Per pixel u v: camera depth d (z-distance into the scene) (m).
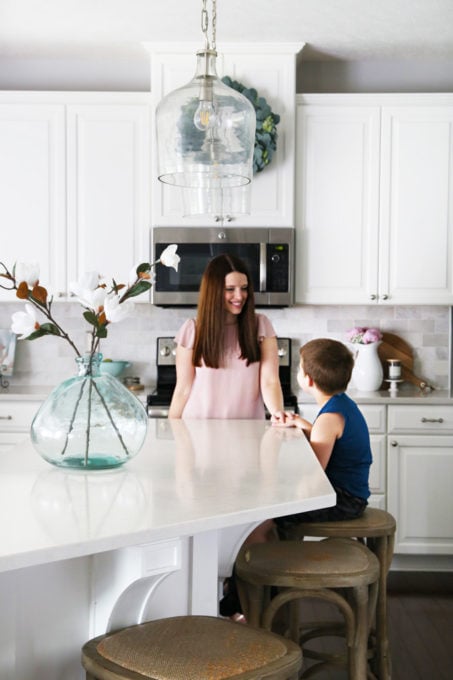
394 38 4.40
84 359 2.04
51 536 1.42
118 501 1.71
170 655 1.58
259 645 1.63
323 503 1.78
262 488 1.87
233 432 2.84
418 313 4.92
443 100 4.50
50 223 4.55
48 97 4.52
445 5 3.92
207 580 1.95
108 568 1.77
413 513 4.34
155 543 1.70
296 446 2.52
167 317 4.92
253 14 4.02
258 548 2.36
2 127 4.53
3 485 1.88
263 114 4.34
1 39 4.44
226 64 4.43
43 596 1.74
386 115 4.52
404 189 4.53
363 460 2.74
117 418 2.04
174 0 3.84
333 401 2.79
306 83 4.81
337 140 4.53
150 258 4.55
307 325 4.91
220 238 4.46
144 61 4.82
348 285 4.55
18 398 4.35
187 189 2.49
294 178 4.49
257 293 4.46
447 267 4.54
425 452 4.33
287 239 4.45
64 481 1.93
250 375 3.21
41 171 4.54
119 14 4.03
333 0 3.85
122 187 4.54
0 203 4.54
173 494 1.79
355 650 2.16
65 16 4.07
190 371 3.24
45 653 1.75
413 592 4.04
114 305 1.98
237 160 2.31
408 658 3.15
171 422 3.11
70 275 4.56
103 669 1.53
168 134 2.31
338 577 2.12
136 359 4.94
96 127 4.53
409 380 4.89
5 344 4.89
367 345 4.68
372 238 4.54
